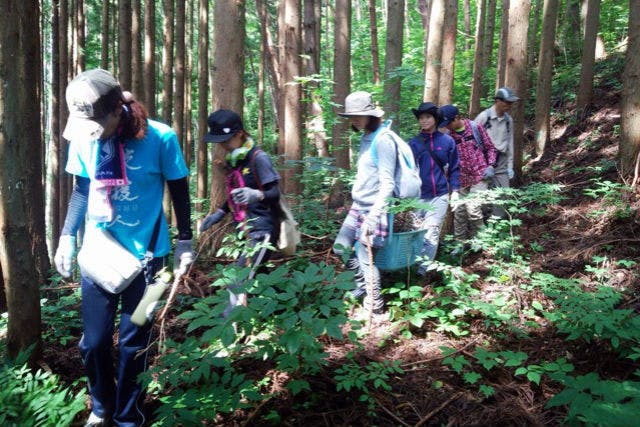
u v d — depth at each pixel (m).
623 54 10.23
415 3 20.95
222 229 4.50
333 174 6.65
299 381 2.64
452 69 6.02
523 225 5.64
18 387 2.60
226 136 2.93
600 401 1.76
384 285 4.03
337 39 7.88
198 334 3.46
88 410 2.79
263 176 2.96
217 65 4.34
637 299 3.66
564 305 3.02
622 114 5.63
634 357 2.70
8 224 2.80
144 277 2.53
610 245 4.59
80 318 3.88
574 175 6.94
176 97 10.09
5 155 2.73
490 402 2.69
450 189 4.62
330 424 2.56
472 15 16.67
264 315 2.28
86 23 13.58
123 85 8.78
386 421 2.56
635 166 5.54
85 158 2.44
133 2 8.96
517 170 7.04
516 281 3.98
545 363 2.88
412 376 2.91
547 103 8.33
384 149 3.37
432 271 4.10
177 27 10.04
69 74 12.73
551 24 8.06
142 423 2.63
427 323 3.50
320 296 2.45
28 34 3.28
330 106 7.64
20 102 2.74
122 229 2.47
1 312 3.56
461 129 5.01
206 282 4.05
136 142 2.42
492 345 3.21
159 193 2.56
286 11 7.22
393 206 3.27
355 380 2.69
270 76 15.90
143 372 2.54
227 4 4.25
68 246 2.53
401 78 6.31
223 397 2.45
